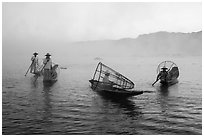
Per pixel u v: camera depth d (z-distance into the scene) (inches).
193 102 824.3
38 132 556.4
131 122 620.4
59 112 705.6
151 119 649.0
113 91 851.4
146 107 761.6
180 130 571.2
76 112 706.8
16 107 758.5
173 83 1241.4
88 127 584.7
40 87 1093.8
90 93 962.7
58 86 1125.1
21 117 660.1
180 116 671.8
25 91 1000.2
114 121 630.5
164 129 575.2
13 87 1085.8
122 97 847.1
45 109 736.3
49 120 634.2
